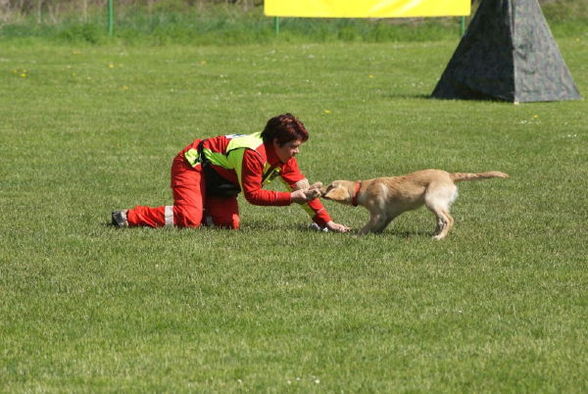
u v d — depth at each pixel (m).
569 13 51.56
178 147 19.06
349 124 22.33
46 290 9.20
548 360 7.29
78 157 17.72
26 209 13.10
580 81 31.64
